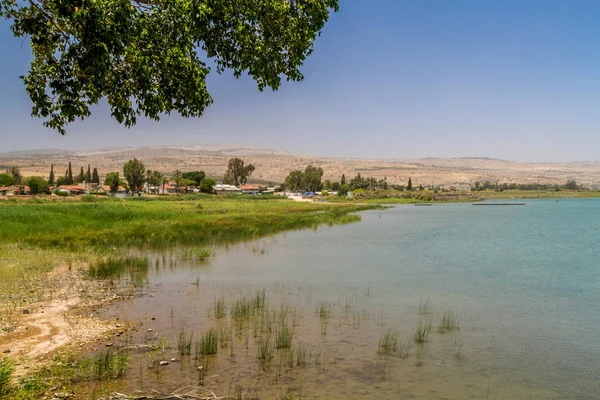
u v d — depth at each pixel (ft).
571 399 27.96
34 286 54.70
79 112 27.32
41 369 29.71
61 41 26.35
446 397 27.84
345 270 71.56
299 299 52.08
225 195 522.47
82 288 54.70
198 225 138.31
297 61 34.30
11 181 492.95
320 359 33.42
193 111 30.73
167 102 29.91
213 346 34.63
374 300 52.24
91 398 25.98
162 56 28.07
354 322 43.34
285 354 34.27
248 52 30.68
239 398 26.71
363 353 34.99
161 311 45.55
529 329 42.06
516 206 393.70
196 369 30.94
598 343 38.32
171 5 27.12
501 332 41.04
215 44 30.60
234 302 49.93
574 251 96.89
